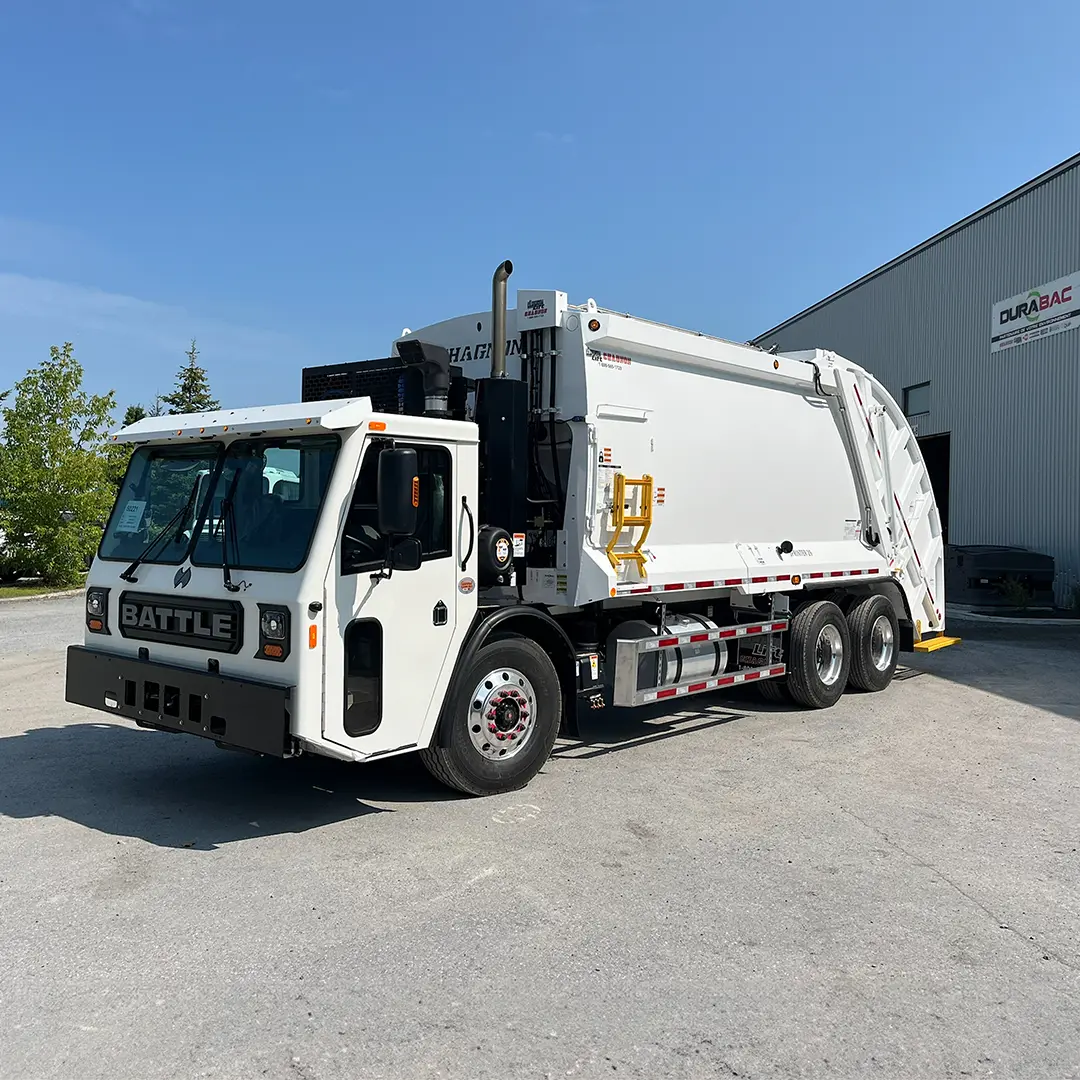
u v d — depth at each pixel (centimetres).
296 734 509
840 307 2731
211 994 369
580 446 681
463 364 748
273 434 564
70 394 2397
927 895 476
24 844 535
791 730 841
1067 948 420
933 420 2319
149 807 605
